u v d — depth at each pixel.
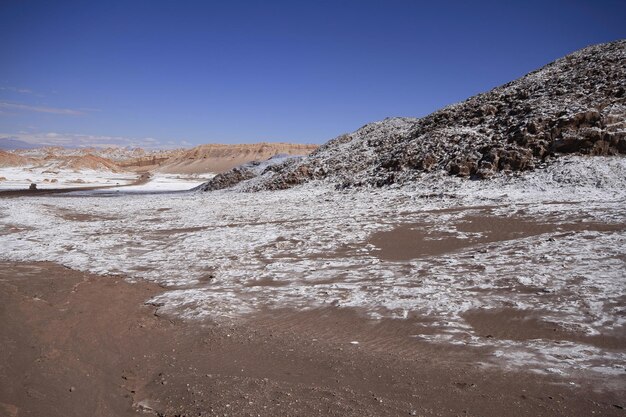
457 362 6.05
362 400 5.00
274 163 58.47
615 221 14.84
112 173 136.25
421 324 7.66
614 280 8.96
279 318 8.41
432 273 10.91
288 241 16.61
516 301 8.34
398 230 17.31
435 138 36.59
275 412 4.72
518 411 4.67
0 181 80.81
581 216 16.34
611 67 33.81
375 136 48.84
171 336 7.52
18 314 7.72
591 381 5.26
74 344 6.68
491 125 35.12
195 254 15.27
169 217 27.12
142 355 6.62
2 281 11.02
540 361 5.91
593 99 30.39
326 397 5.09
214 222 23.89
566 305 7.89
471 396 5.04
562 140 27.53
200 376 5.77
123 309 8.97
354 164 41.81
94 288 10.62
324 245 15.63
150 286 11.26
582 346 6.34
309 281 11.14
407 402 4.94
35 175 101.69
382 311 8.44
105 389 5.32
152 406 4.96
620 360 5.81
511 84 42.38
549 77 38.44
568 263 10.47
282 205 30.20
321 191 36.75
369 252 14.27
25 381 5.20
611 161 25.14
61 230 22.19
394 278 10.83
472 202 23.05
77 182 89.25
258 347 6.94
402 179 33.22
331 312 8.60
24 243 18.09
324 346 6.91
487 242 14.12
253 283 11.26
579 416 4.51
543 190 23.69
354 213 23.42
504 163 28.62
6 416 4.30
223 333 7.57
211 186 57.06
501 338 6.87
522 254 11.81
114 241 18.53
